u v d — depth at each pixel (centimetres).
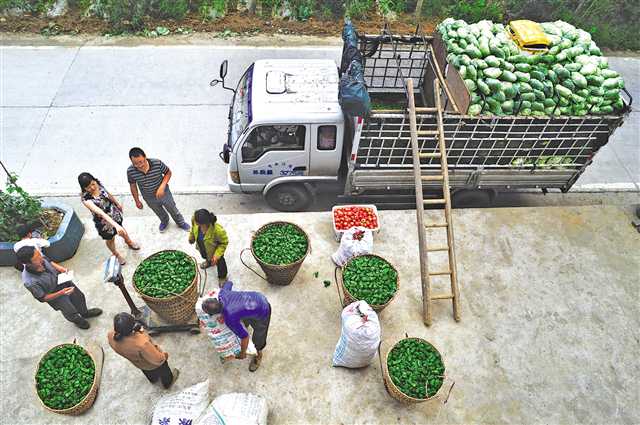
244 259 679
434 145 714
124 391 534
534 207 795
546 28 756
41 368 513
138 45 1195
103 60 1138
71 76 1084
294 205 805
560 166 750
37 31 1225
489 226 753
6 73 1082
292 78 732
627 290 675
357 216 711
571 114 690
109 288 636
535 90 682
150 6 1264
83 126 961
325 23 1311
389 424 519
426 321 610
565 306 649
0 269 651
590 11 1312
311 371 559
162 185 627
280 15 1319
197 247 588
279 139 700
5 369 552
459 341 600
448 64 739
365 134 687
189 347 576
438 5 1355
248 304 470
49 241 634
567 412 542
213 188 868
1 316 602
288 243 620
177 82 1084
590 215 783
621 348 607
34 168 873
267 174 750
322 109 686
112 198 618
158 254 589
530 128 699
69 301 540
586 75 686
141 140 939
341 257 656
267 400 532
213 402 485
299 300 631
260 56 1180
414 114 662
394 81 909
